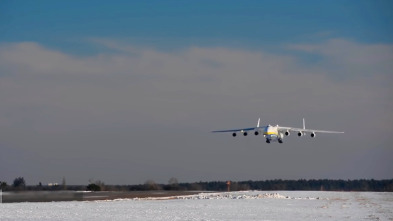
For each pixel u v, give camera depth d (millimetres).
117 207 81062
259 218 65438
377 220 64812
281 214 72500
